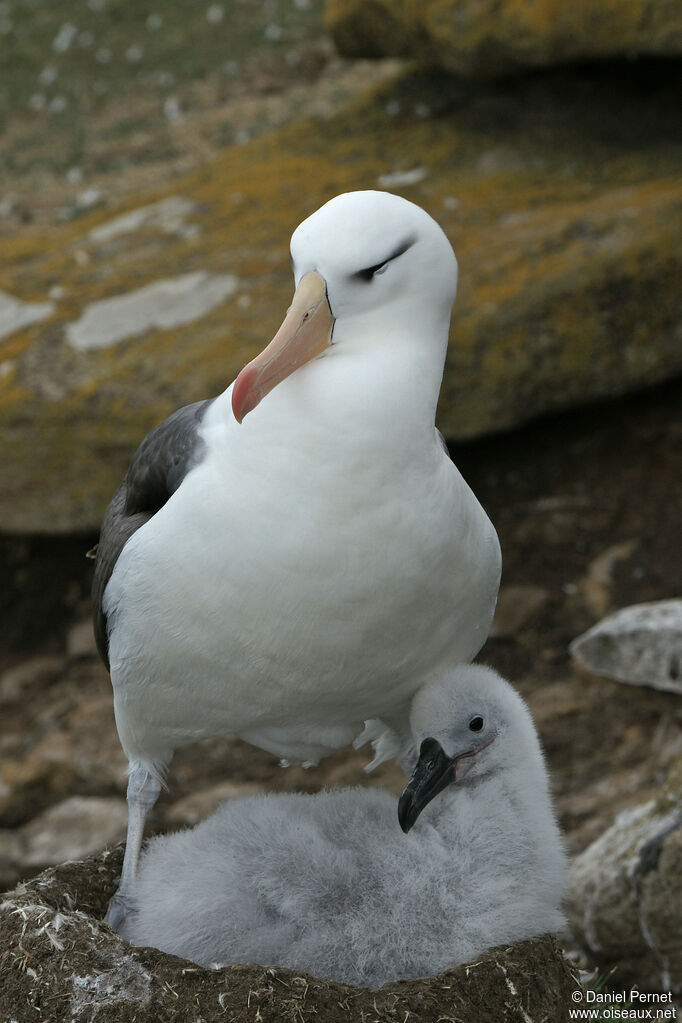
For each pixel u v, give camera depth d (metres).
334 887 4.96
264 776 9.00
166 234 11.33
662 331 9.98
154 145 14.45
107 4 17.20
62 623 10.67
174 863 5.16
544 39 10.55
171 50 16.17
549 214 10.48
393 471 4.41
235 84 15.34
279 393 4.45
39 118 15.42
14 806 9.16
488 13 10.81
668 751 8.24
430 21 11.13
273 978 4.42
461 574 4.75
